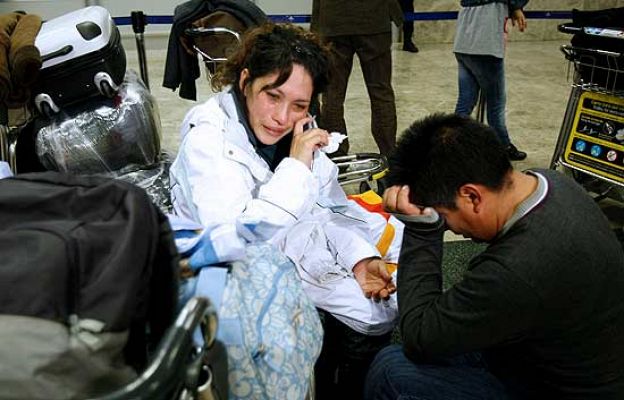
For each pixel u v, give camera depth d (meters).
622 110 2.49
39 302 0.73
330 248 1.74
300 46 1.50
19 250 0.77
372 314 1.63
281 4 7.23
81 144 1.96
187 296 1.00
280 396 1.07
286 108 1.53
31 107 1.92
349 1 3.23
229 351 1.01
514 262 1.15
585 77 2.61
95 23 1.92
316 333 1.19
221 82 1.63
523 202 1.19
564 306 1.16
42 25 1.97
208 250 1.04
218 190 1.50
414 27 7.42
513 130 4.46
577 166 2.71
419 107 5.00
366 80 3.48
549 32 7.86
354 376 1.71
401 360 1.50
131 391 0.69
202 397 0.85
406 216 1.35
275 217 1.43
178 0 6.99
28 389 0.72
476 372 1.45
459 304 1.23
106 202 0.85
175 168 1.63
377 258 1.71
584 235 1.16
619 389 1.26
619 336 1.23
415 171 1.26
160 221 0.87
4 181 0.90
